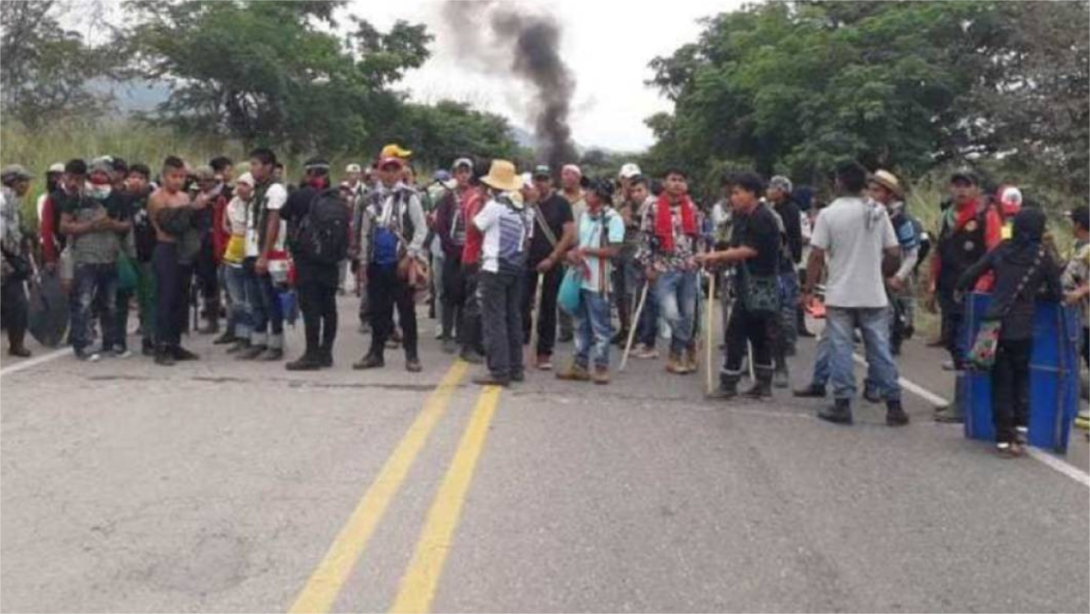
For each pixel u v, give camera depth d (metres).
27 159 16.98
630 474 7.01
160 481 6.61
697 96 29.69
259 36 27.94
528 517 6.06
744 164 29.12
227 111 28.39
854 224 8.57
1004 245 7.87
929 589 5.20
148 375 9.95
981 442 8.21
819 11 28.22
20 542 5.55
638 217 12.42
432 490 6.48
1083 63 20.53
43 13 22.47
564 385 9.99
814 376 9.82
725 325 10.31
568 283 10.13
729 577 5.27
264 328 11.02
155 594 4.91
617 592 5.04
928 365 12.03
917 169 23.41
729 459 7.49
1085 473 7.37
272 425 8.07
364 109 33.78
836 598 5.05
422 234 10.37
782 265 10.73
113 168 10.98
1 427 7.88
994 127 23.03
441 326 12.37
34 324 11.16
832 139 23.36
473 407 8.83
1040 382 7.96
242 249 10.95
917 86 23.83
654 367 11.31
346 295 18.08
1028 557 5.68
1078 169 19.70
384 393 9.33
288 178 26.11
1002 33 23.92
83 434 7.71
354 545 5.53
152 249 10.99
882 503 6.56
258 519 5.92
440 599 4.90
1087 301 9.33
